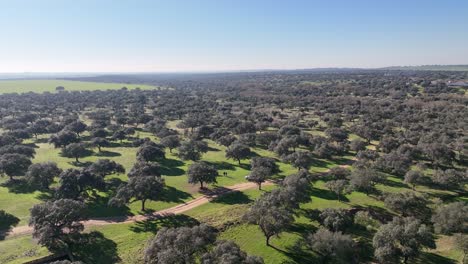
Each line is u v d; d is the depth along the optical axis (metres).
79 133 186.75
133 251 68.50
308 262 67.31
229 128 189.00
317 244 66.94
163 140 150.00
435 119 183.62
